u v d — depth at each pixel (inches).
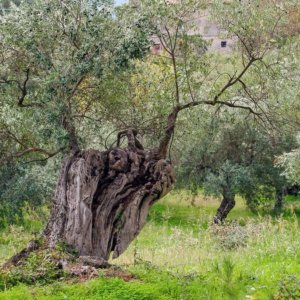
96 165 390.0
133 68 389.4
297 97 448.1
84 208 378.6
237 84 448.8
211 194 988.6
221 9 411.2
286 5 426.6
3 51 398.3
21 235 681.0
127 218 389.7
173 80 432.5
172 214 1056.8
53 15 382.9
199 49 424.8
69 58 386.6
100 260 370.0
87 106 430.9
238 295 315.0
